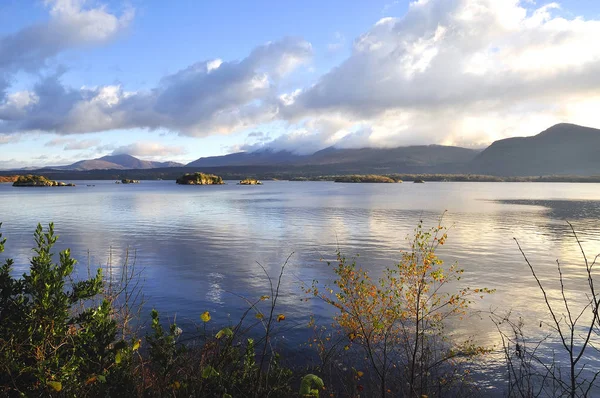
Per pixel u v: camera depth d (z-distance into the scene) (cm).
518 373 734
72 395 315
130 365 357
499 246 2305
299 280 1490
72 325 387
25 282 389
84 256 1956
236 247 2253
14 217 4081
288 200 7388
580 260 1902
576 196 9356
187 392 321
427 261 552
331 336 894
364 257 1966
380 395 559
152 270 1652
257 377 352
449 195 9812
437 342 804
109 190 12938
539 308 1156
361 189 14475
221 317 1060
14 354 329
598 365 783
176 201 6994
